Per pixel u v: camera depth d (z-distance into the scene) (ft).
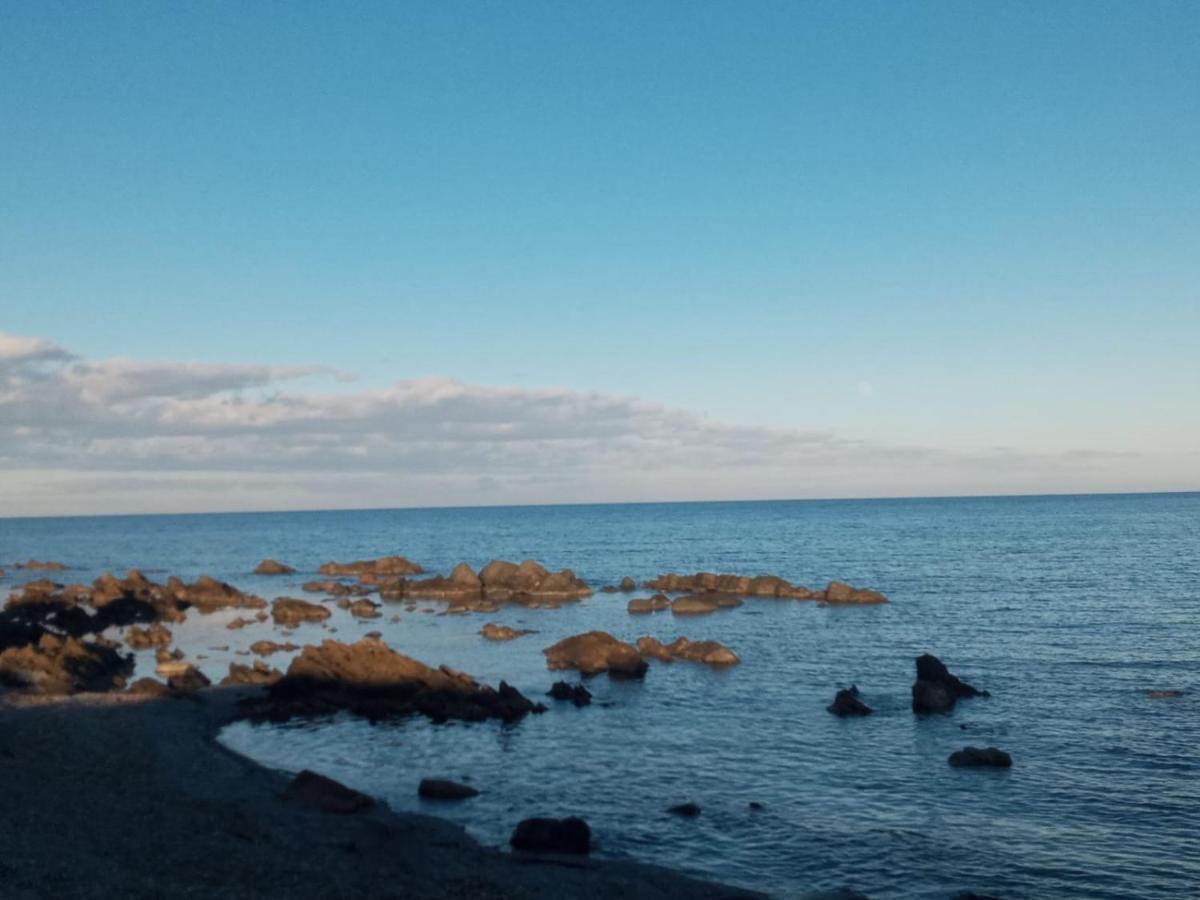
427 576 394.32
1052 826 89.86
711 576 309.83
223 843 81.15
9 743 112.88
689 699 149.38
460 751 119.65
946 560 403.34
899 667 171.94
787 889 76.23
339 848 81.61
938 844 85.71
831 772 108.88
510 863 80.43
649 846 86.17
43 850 73.82
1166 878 77.25
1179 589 270.87
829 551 486.38
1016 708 137.49
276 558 521.24
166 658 192.13
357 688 147.74
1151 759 110.63
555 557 492.13
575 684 162.40
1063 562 371.56
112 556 546.67
